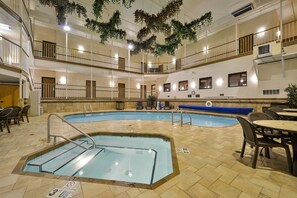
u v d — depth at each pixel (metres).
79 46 12.04
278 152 2.78
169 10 4.89
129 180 2.38
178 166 2.22
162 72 13.88
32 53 7.99
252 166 2.20
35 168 2.52
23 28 6.08
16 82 6.98
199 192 1.62
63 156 3.03
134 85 15.99
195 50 12.57
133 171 2.64
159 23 5.21
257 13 8.39
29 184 1.74
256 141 2.18
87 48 12.47
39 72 10.59
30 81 8.09
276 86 6.82
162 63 15.24
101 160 3.04
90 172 2.61
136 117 8.83
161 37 11.98
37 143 3.23
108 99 11.80
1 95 6.68
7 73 5.16
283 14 8.02
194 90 11.46
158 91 15.42
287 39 7.69
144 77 14.94
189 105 11.00
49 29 10.47
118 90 14.70
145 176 2.49
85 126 5.22
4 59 6.97
